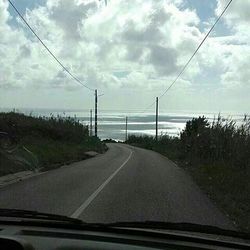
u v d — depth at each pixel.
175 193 14.38
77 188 15.04
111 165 26.44
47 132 43.06
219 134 25.22
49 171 21.88
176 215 10.48
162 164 28.62
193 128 37.66
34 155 24.75
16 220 4.72
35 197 12.82
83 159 32.91
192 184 17.23
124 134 140.62
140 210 10.97
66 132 46.56
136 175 20.11
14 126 37.28
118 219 9.73
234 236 4.46
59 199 12.45
